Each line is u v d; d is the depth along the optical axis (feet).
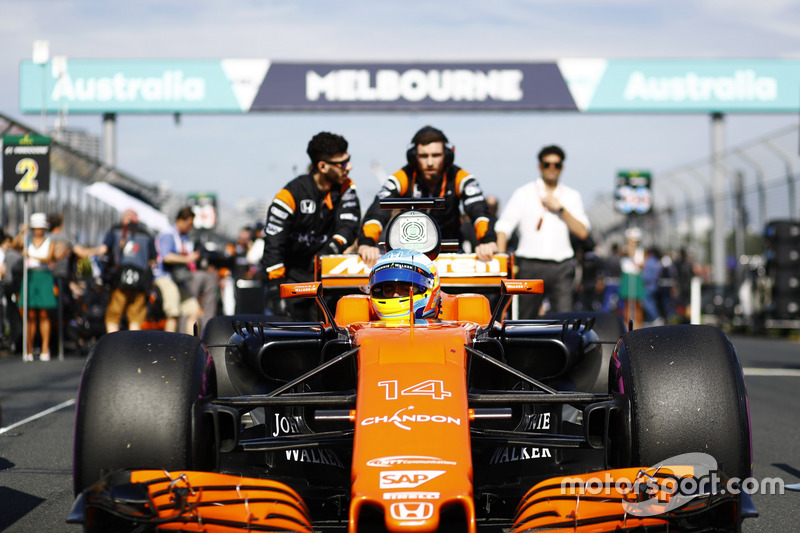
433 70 118.52
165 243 67.62
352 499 15.35
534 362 22.58
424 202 27.14
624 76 120.88
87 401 17.42
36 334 71.36
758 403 43.75
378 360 18.52
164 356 17.99
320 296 21.84
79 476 17.19
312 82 118.62
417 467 15.65
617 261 116.06
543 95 119.55
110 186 83.51
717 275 130.11
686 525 15.70
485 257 28.12
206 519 15.57
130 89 118.21
